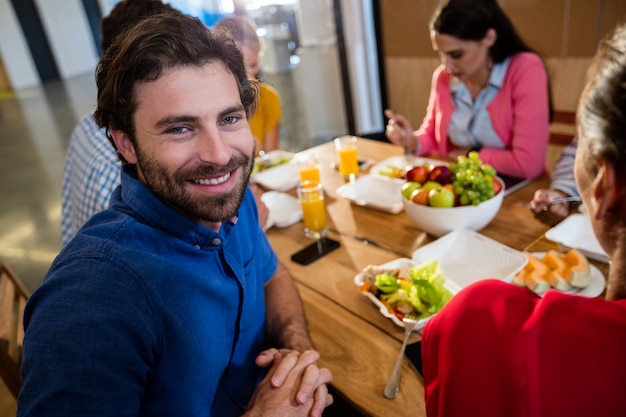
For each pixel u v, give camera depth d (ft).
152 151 2.33
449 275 3.78
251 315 3.19
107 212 2.69
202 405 2.76
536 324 1.47
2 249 11.07
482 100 6.09
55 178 15.64
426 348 1.79
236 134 2.46
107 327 2.23
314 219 4.58
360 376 2.91
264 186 6.14
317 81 14.85
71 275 2.28
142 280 2.38
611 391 1.30
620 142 1.29
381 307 3.36
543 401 1.36
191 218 2.64
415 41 11.43
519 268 3.47
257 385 3.31
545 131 5.63
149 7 4.67
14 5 35.68
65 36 38.91
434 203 4.15
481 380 1.50
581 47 8.42
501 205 4.79
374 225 4.79
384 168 5.84
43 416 2.11
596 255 3.57
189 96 2.23
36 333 2.19
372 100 14.17
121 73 2.23
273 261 3.85
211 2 16.75
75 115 24.62
